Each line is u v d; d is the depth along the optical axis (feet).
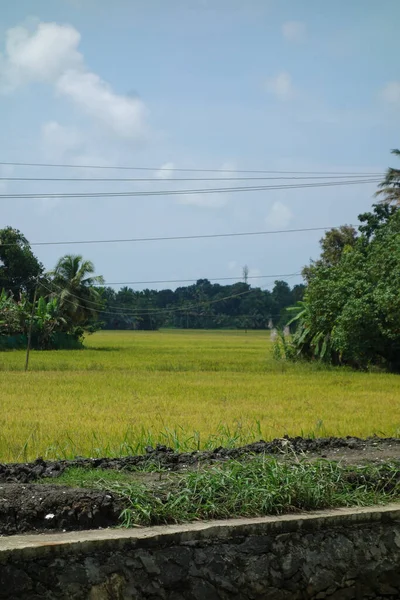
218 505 19.39
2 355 147.33
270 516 19.21
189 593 17.25
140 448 33.40
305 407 59.00
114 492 19.42
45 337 180.04
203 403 61.67
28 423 47.62
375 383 85.30
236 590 17.62
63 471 22.65
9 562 16.16
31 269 233.35
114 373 98.89
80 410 55.88
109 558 16.89
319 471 21.76
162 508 18.75
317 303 116.98
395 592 19.34
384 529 19.71
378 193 163.84
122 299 402.93
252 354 158.40
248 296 440.86
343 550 18.99
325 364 119.34
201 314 442.91
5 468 22.90
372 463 23.61
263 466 21.35
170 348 192.85
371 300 107.96
